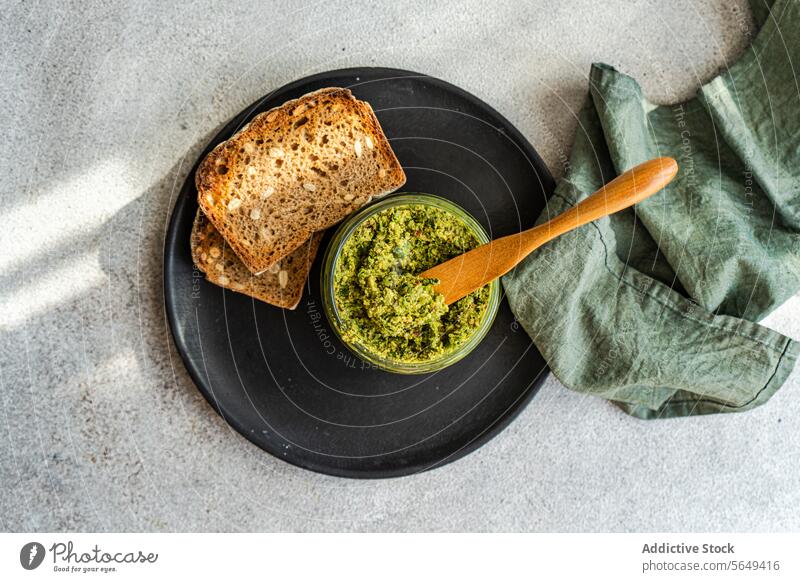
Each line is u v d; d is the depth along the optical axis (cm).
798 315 59
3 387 55
